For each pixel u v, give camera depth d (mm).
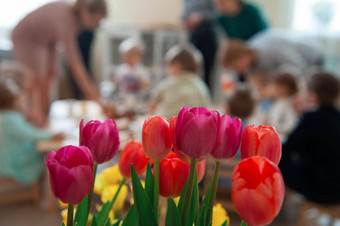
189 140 323
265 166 289
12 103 1979
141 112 2211
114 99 2498
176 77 2162
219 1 2922
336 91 1777
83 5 2035
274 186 281
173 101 2061
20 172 2014
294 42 2631
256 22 2912
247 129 347
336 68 3791
